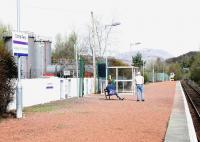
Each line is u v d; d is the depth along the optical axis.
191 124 15.37
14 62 17.33
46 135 12.48
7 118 16.83
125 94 37.50
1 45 16.86
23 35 17.48
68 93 32.72
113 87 30.12
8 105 18.28
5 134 12.68
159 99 30.91
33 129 13.74
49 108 21.97
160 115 18.59
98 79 40.62
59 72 59.91
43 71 58.34
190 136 12.43
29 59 55.28
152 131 13.46
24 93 23.48
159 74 123.06
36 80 25.41
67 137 12.08
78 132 13.08
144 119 16.88
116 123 15.43
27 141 11.40
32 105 24.25
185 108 22.56
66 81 32.00
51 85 28.48
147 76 88.00
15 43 16.84
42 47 58.44
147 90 50.19
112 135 12.48
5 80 16.05
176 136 12.44
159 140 11.67
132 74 37.88
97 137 12.09
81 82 34.47
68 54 87.69
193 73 88.69
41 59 58.16
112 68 39.22
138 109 21.59
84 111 20.23
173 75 145.75
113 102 26.98
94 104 25.06
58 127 14.26
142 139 11.78
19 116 17.00
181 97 33.75
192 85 81.81
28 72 53.84
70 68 59.69
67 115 18.25
